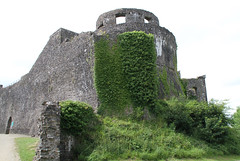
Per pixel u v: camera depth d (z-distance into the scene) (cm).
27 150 1151
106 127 1170
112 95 1410
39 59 2347
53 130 882
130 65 1467
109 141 1039
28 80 2566
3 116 3191
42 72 2205
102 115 1337
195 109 1388
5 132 2916
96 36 1555
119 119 1341
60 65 1875
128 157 975
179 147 1112
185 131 1347
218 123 1291
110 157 943
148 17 1930
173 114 1355
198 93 2717
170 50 1875
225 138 1316
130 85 1431
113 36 1578
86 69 1545
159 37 1770
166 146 1100
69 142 989
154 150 1046
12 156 1039
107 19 1873
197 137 1302
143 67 1470
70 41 1806
